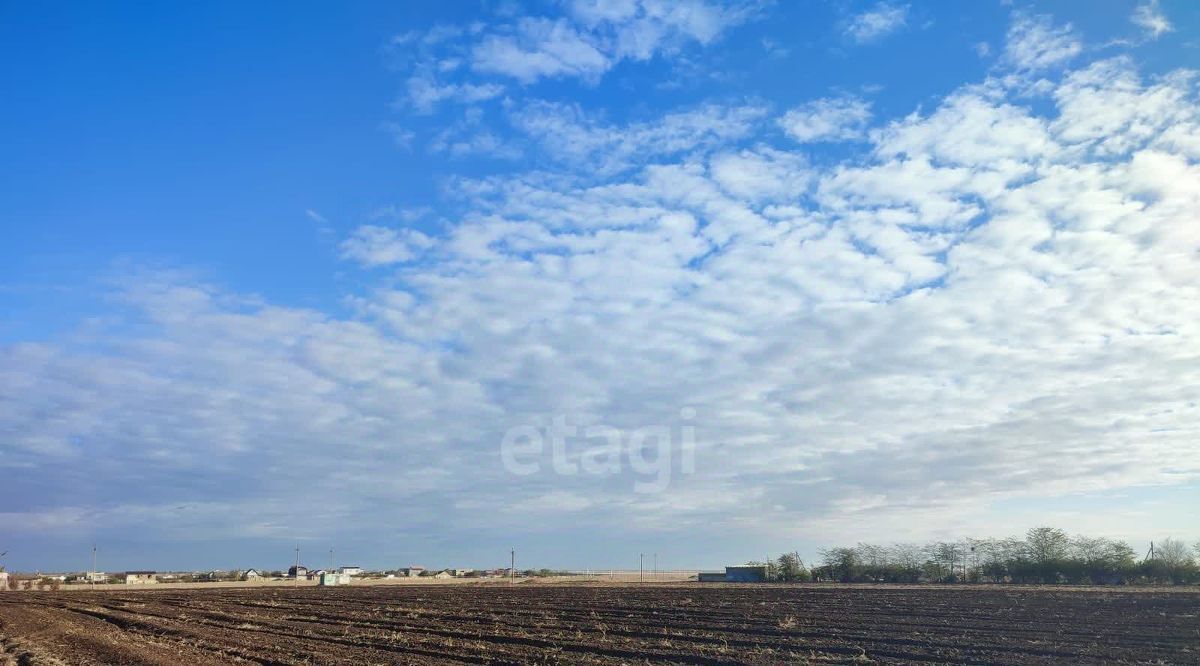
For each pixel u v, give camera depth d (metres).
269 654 33.06
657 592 87.06
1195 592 71.50
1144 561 96.81
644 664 30.56
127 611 60.44
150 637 41.81
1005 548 110.31
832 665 30.06
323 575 133.25
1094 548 102.06
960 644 35.69
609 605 63.38
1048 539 106.25
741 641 37.34
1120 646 35.06
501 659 31.67
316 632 43.16
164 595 89.38
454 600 74.00
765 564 136.25
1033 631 40.69
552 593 87.38
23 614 55.19
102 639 38.25
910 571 114.31
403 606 64.62
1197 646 34.97
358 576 173.50
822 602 63.44
